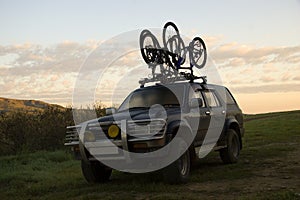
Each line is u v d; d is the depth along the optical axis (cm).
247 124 2428
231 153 912
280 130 1784
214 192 612
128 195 624
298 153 1012
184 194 602
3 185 848
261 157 983
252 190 610
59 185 777
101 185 730
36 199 663
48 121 1542
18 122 1517
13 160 1227
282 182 659
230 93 1027
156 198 577
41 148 1524
